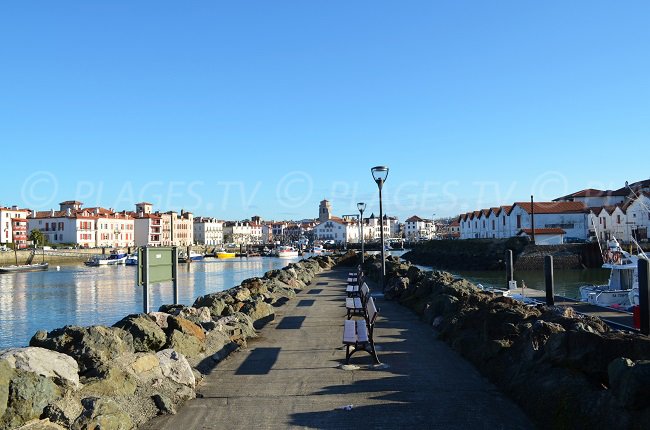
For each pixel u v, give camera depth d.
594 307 18.25
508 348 8.64
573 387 6.32
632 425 5.24
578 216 81.50
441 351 10.64
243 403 7.51
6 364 5.77
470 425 6.55
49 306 35.56
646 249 63.47
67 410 5.90
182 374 8.09
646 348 6.26
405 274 24.62
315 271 38.12
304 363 9.77
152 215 145.38
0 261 89.75
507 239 74.31
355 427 6.55
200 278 64.56
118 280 60.09
